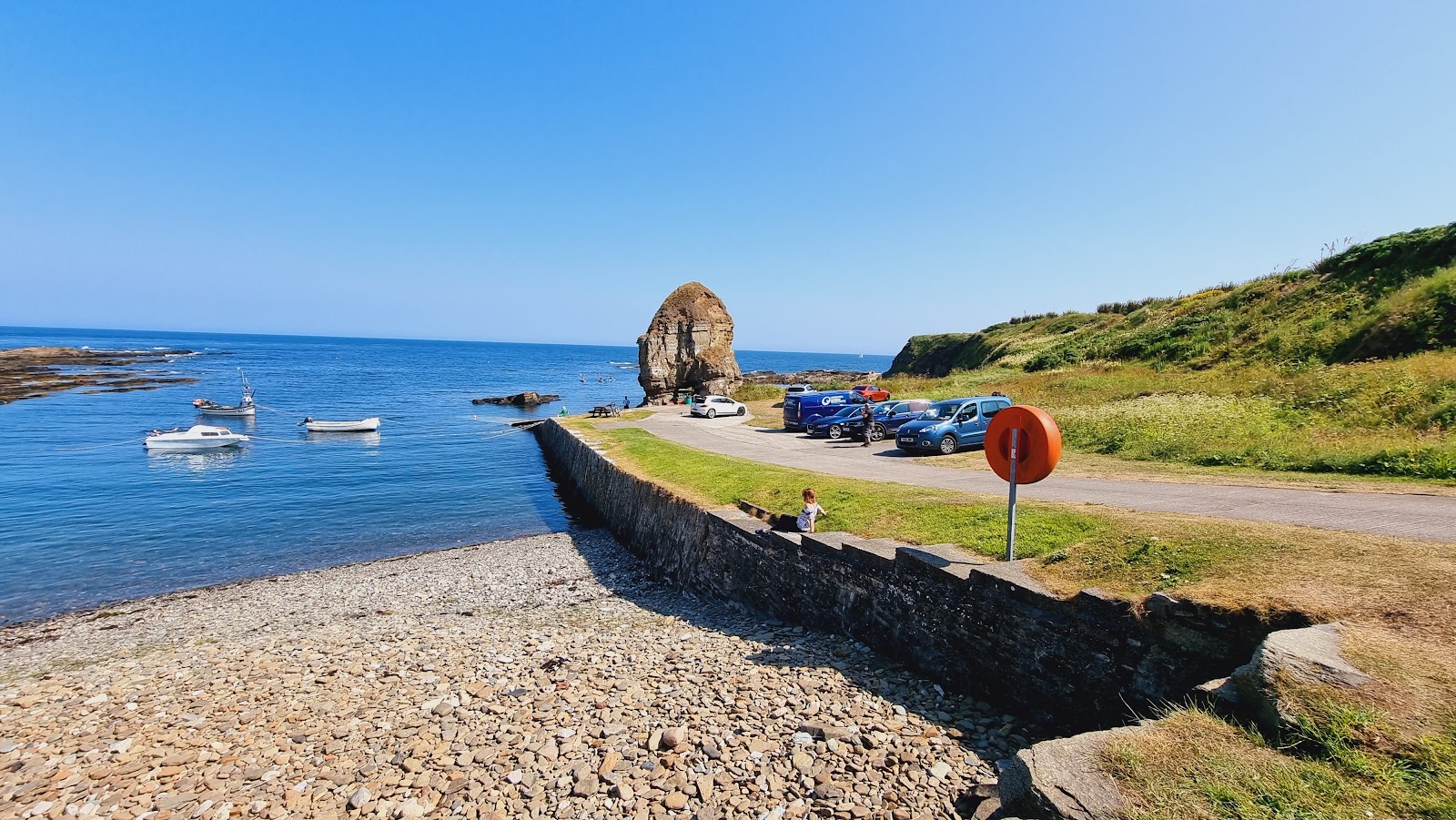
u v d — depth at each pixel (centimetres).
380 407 6122
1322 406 1567
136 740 829
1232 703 474
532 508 2595
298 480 2928
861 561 966
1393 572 589
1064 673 671
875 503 1210
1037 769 441
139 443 3700
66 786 725
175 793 698
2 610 1439
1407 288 1994
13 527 2102
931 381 4109
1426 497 970
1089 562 752
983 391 2942
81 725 886
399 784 679
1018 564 795
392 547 2012
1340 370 1727
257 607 1446
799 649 962
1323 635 489
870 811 560
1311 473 1225
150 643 1238
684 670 912
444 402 6681
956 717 721
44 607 1456
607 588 1551
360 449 3853
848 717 724
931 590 836
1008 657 728
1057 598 682
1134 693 611
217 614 1402
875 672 853
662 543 1658
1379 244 2408
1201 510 959
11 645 1239
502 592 1537
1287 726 425
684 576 1492
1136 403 2014
